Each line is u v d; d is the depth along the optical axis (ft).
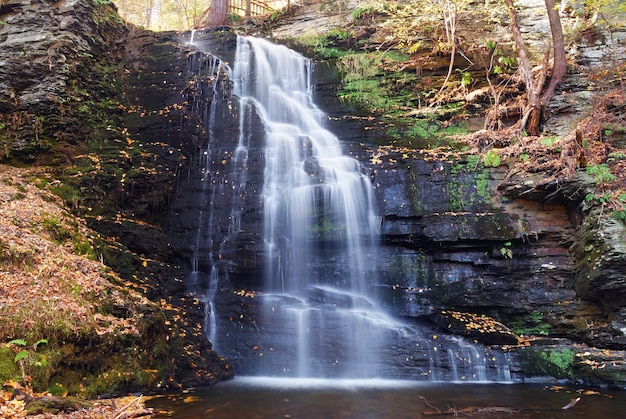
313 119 42.57
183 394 21.84
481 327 28.55
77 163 34.01
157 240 33.06
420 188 33.91
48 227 25.71
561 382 25.11
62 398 16.57
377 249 33.40
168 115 39.17
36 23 38.60
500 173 33.58
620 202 27.96
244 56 45.78
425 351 26.96
